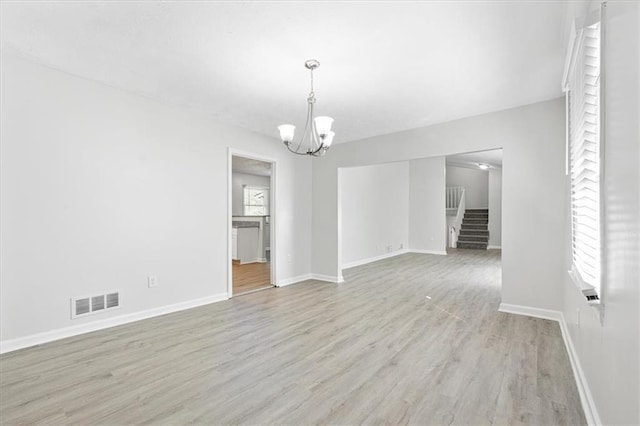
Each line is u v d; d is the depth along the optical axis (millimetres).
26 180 2639
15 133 2586
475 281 5305
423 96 3281
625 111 1185
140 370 2273
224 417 1750
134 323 3256
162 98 3414
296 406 1851
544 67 2650
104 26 2129
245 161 6719
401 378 2162
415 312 3639
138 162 3352
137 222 3342
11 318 2568
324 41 2275
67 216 2863
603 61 1460
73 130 2898
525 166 3500
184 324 3242
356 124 4219
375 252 7871
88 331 2984
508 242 3600
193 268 3854
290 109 3705
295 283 5215
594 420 1624
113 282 3160
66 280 2855
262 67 2678
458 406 1844
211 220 4059
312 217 5637
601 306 1522
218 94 3281
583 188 1989
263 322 3311
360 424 1689
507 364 2354
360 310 3727
